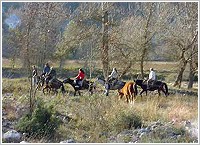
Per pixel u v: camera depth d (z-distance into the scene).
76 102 21.81
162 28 40.06
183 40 41.16
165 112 19.77
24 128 14.89
